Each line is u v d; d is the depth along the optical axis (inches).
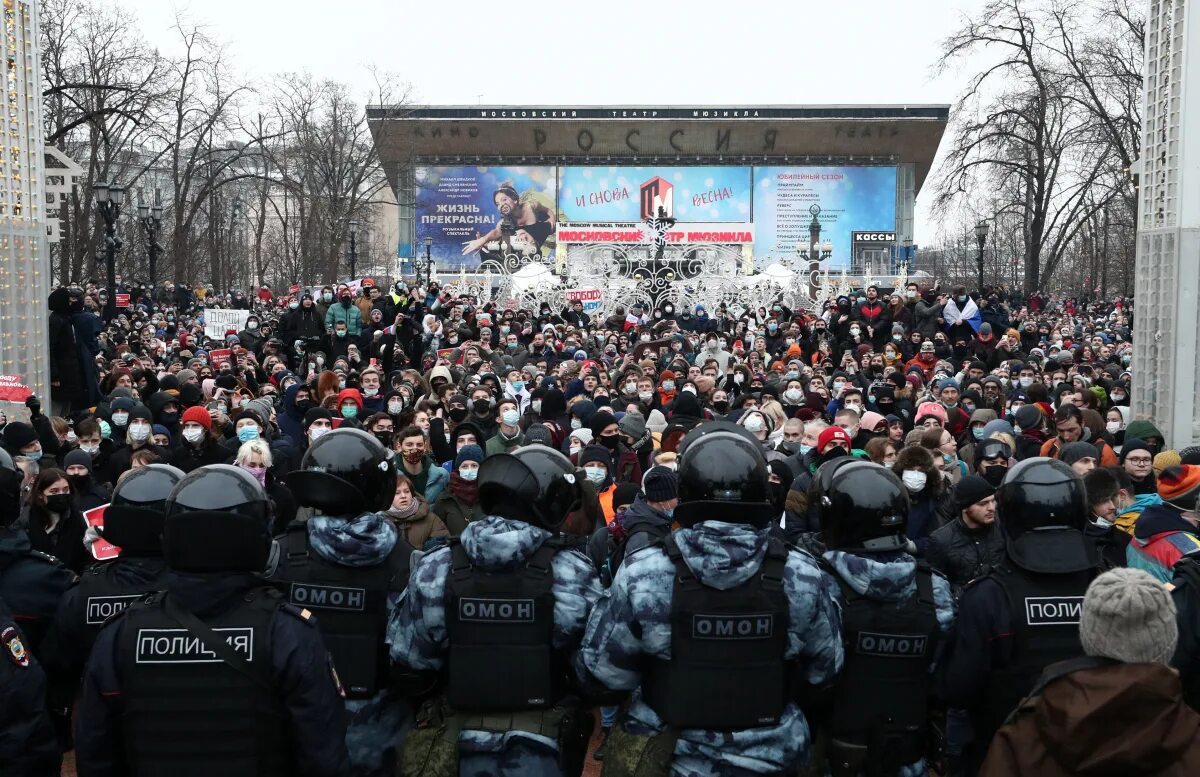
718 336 836.6
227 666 136.6
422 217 2674.7
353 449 179.5
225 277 2527.1
